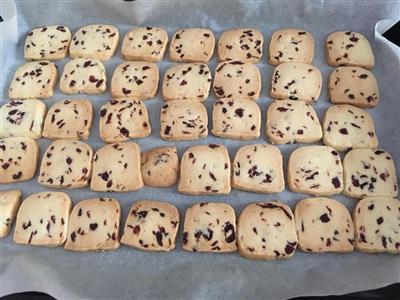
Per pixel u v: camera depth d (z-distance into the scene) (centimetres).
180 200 29
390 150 30
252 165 29
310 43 34
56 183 29
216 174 29
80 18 36
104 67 34
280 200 29
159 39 34
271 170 29
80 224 28
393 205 28
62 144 30
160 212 28
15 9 35
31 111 31
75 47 34
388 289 25
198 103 32
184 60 34
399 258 26
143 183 29
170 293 26
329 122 31
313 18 35
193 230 27
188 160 29
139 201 28
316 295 25
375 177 29
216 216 27
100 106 32
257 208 28
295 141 30
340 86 32
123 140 31
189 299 25
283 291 25
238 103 31
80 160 30
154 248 27
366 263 26
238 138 31
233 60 33
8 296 25
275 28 36
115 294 26
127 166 29
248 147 30
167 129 31
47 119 32
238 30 35
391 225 27
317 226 27
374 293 25
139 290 26
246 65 33
